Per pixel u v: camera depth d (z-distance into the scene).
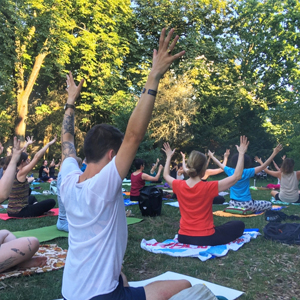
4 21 17.88
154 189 6.79
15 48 18.58
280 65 28.59
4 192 2.60
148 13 22.94
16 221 6.15
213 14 23.97
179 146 22.98
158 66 1.61
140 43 23.94
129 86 23.70
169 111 21.33
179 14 22.64
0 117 21.92
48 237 4.87
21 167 6.45
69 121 2.37
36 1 18.27
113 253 1.63
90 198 1.61
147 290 1.79
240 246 4.34
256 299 2.84
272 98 28.91
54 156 24.61
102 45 21.33
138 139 1.58
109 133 1.77
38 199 9.23
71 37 19.89
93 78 22.61
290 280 3.27
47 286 3.11
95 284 1.59
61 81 24.05
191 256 3.97
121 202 1.71
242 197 6.95
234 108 22.86
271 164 20.94
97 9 20.42
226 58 23.98
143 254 4.11
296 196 8.35
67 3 19.88
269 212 6.26
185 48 22.48
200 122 21.80
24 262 3.46
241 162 4.05
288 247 4.36
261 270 3.54
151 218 6.54
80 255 1.63
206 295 1.81
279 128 24.86
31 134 25.62
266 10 26.81
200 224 4.34
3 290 3.00
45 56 20.66
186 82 22.55
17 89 20.34
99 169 1.76
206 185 4.24
